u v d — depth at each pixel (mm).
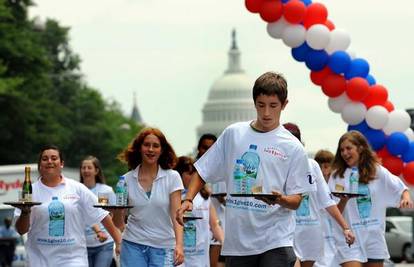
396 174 25281
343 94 25047
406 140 25094
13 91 70875
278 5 24156
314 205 16953
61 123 110688
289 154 11570
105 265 18938
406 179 25172
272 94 11461
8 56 73250
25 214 14320
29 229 14680
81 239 14945
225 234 11719
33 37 77938
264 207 11516
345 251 16781
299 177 11594
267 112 11492
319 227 16969
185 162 17469
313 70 24953
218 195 18719
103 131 120312
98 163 19812
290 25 24391
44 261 14789
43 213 14727
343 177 16953
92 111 120812
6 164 75062
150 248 14312
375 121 24891
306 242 16938
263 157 11570
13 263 36469
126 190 14305
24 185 14414
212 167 11789
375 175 16766
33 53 74312
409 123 25250
